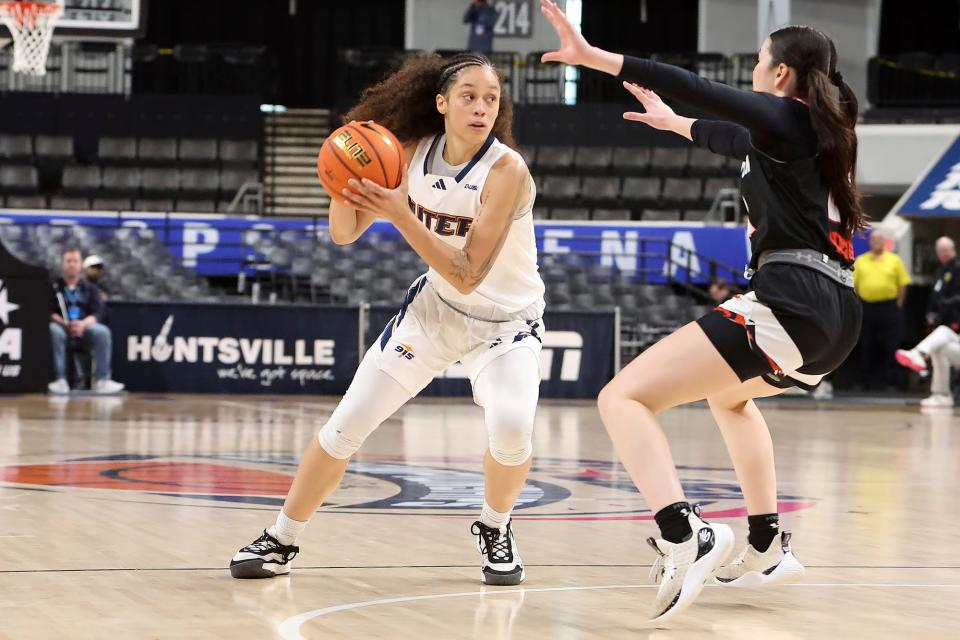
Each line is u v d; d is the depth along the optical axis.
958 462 9.42
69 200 24.23
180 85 27.56
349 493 6.91
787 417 14.80
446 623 3.62
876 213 25.50
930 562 4.91
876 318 19.20
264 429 11.23
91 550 4.80
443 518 5.92
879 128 24.11
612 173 25.66
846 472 8.60
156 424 11.66
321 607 3.81
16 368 15.34
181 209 24.64
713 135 4.34
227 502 6.35
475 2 27.05
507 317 4.38
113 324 16.53
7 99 25.53
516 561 4.32
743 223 22.80
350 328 16.69
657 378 3.75
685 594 3.50
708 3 29.83
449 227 4.25
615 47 32.28
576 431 11.80
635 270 21.39
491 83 4.10
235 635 3.38
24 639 3.29
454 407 14.91
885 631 3.62
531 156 25.73
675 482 3.62
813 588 4.33
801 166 3.75
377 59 27.69
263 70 27.72
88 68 26.73
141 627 3.47
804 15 29.22
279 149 27.23
